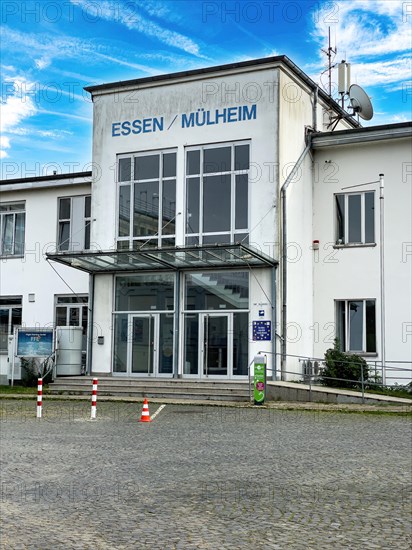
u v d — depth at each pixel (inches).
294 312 967.6
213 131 1005.8
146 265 1006.4
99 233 1067.3
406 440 532.4
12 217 1217.4
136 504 328.2
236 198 985.5
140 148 1051.3
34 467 421.7
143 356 1027.9
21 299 1188.5
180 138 1026.1
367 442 522.3
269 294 953.5
